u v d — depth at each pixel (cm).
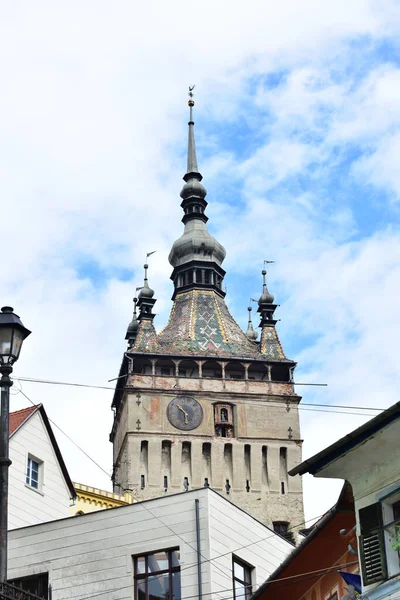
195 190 13575
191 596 3550
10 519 4331
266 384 11456
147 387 11269
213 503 3719
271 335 11950
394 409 2361
